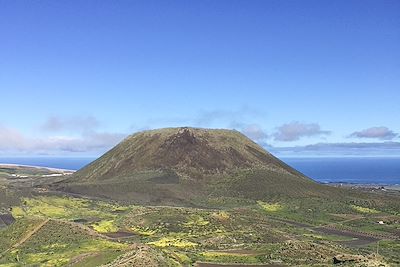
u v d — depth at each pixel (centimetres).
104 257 10619
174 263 10362
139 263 9625
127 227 16675
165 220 17488
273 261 11719
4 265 11150
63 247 12569
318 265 11044
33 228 14100
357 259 11638
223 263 11419
